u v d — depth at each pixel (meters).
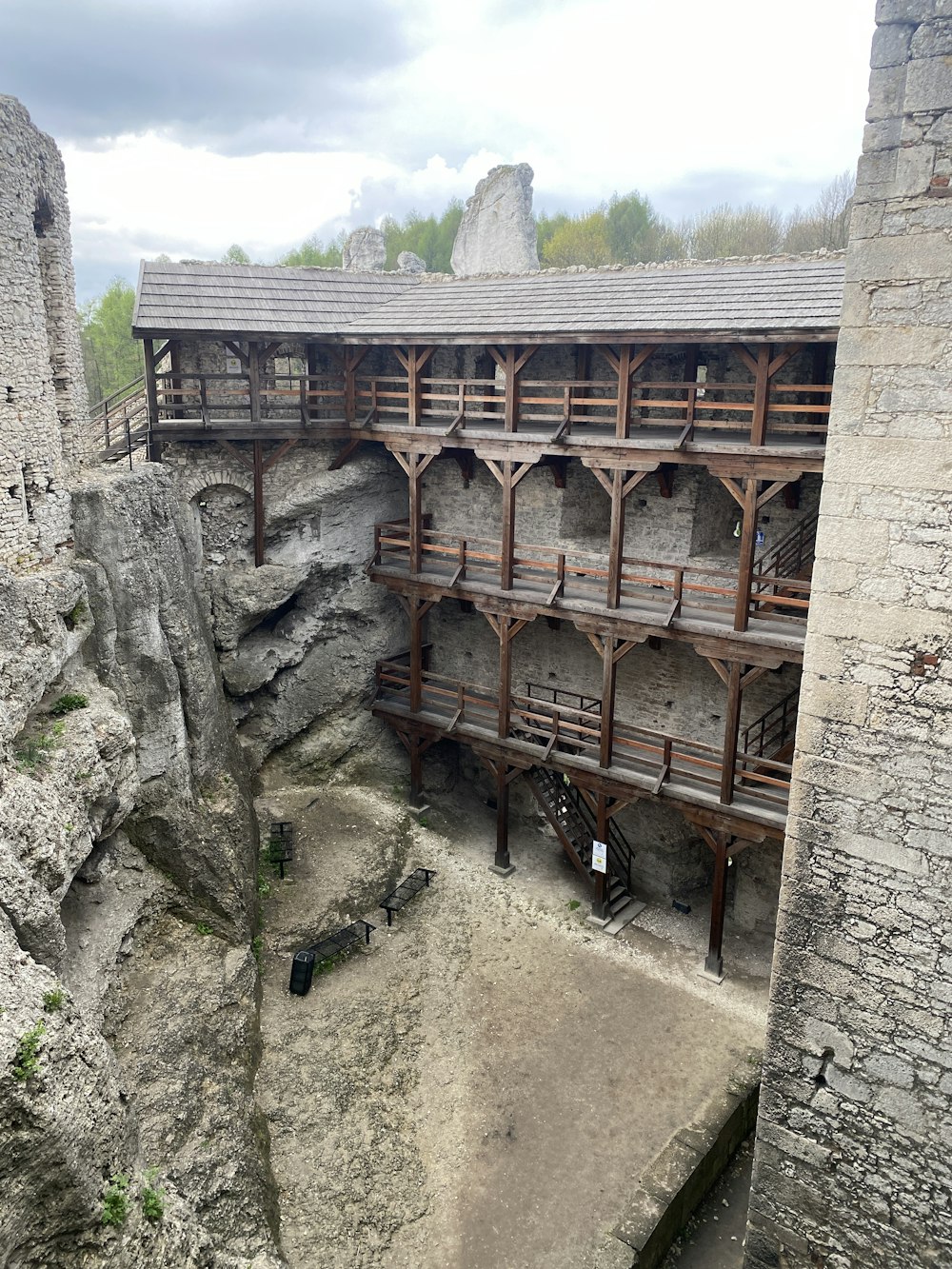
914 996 6.14
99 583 10.33
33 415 9.63
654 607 12.90
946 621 5.60
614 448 12.30
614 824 15.11
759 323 10.56
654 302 12.02
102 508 10.41
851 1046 6.47
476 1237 8.98
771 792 12.19
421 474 14.65
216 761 12.20
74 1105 5.16
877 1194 6.55
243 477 14.53
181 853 10.82
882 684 5.91
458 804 17.08
